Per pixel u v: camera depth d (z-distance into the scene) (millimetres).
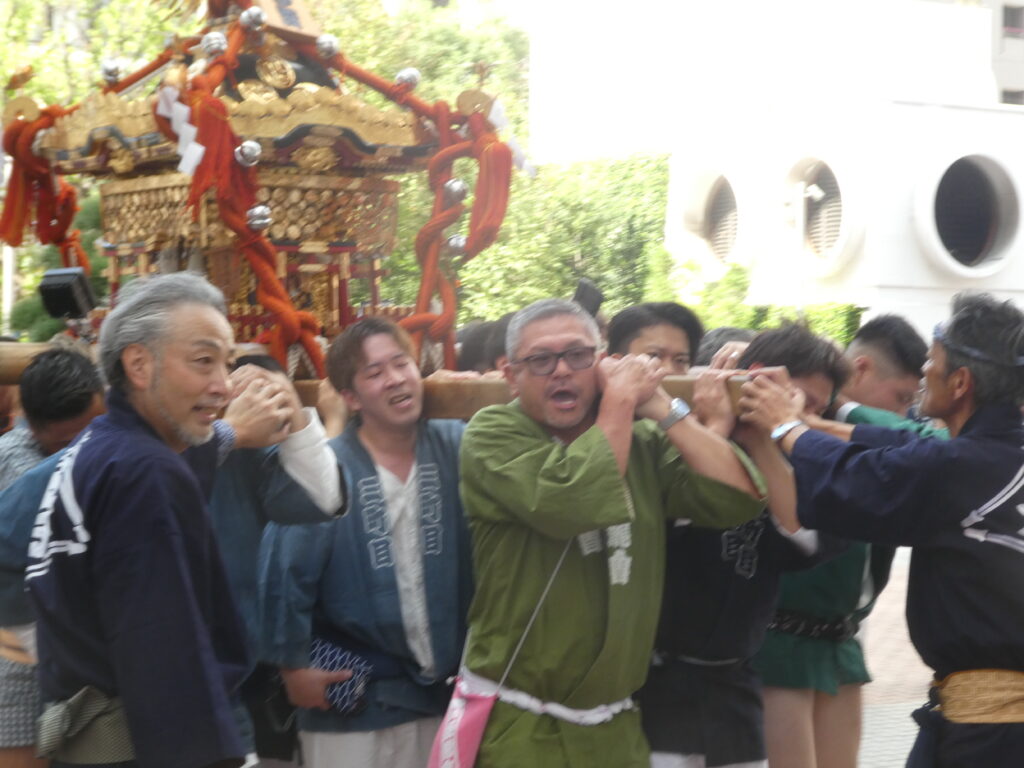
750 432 3199
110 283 4414
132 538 2443
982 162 17812
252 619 3350
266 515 3305
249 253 3682
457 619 3445
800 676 3891
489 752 2971
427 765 3398
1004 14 30125
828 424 3488
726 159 18906
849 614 3973
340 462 3326
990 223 18078
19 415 4254
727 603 3289
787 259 18156
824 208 18016
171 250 4125
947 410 3145
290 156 3889
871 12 18781
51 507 2543
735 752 3312
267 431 2941
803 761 3885
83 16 14539
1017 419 3082
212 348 2617
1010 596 2969
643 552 3041
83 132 4156
